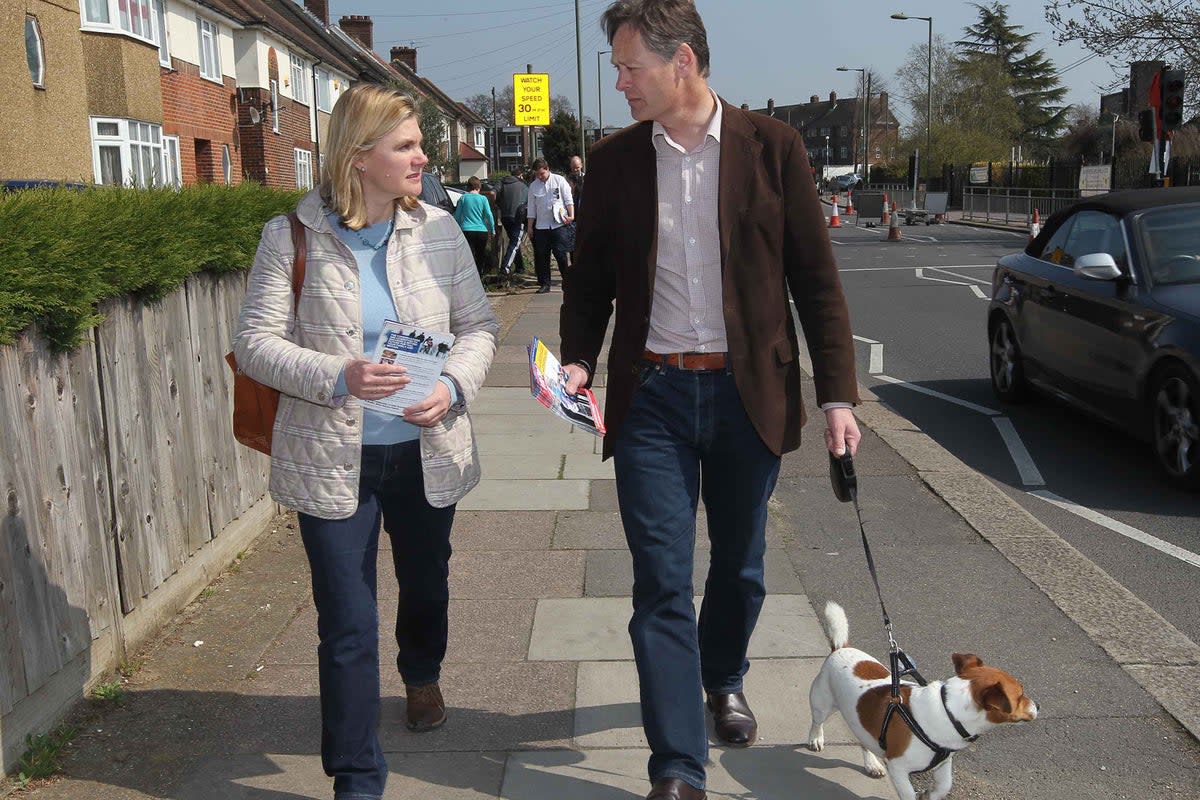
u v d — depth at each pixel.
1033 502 6.26
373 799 2.99
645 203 3.05
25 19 13.42
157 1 22.86
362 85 2.92
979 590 4.65
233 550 5.04
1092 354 7.23
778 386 3.07
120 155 19.58
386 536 5.55
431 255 3.05
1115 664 3.95
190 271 4.35
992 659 4.01
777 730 3.53
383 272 3.00
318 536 2.95
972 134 60.75
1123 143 35.12
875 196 46.72
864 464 6.63
